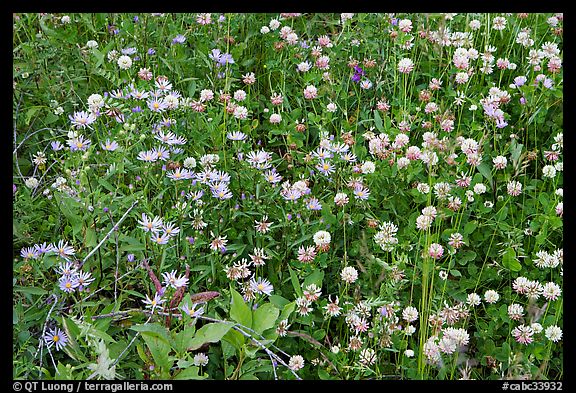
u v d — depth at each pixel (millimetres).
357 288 1192
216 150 1355
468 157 1390
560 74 1578
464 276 1306
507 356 1169
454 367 1132
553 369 1198
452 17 1691
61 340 1056
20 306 1085
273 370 1048
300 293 1160
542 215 1324
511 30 1725
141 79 1462
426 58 1692
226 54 1515
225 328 998
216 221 1243
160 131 1311
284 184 1299
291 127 1471
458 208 1331
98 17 1591
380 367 1161
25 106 1439
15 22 1531
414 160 1398
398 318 1192
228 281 1201
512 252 1269
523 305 1268
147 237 1188
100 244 1107
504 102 1537
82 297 1106
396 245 1272
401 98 1559
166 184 1275
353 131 1504
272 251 1238
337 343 1194
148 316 1093
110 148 1229
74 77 1505
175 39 1562
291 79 1638
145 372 1030
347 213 1322
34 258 1131
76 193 1186
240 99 1506
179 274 1175
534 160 1505
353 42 1657
